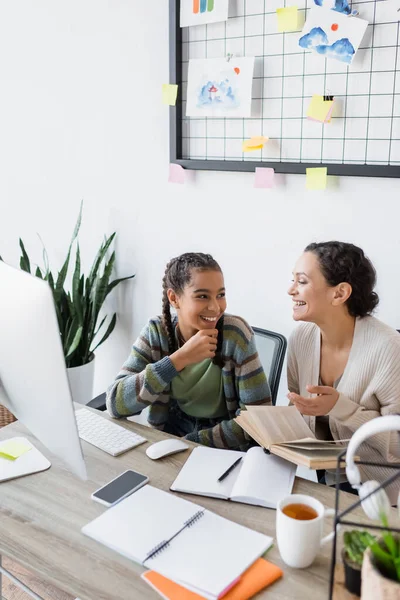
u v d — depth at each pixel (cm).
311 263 166
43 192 301
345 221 215
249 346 179
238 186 235
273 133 223
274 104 221
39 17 277
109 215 277
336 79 206
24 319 115
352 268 163
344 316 169
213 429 176
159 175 256
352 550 104
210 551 116
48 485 141
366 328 168
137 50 249
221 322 179
